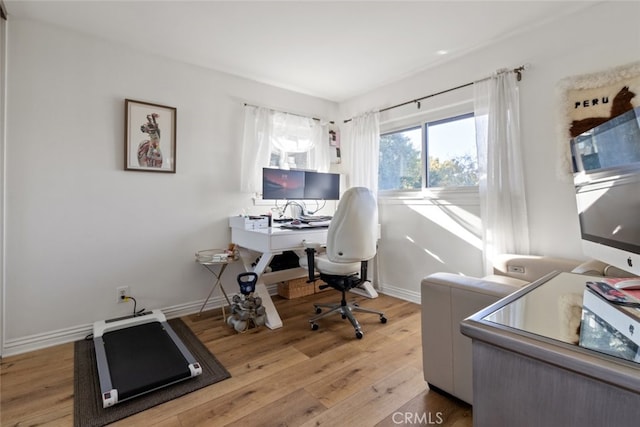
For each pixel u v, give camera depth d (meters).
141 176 2.47
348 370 1.79
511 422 0.63
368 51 2.54
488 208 2.36
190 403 1.50
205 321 2.54
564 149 2.05
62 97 2.15
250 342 2.15
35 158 2.06
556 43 2.10
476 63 2.53
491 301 1.30
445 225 2.79
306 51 2.54
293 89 3.33
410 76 3.01
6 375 1.75
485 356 0.67
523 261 2.08
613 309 0.77
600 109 1.92
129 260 2.43
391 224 3.22
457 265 2.71
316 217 3.16
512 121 2.27
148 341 1.98
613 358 0.52
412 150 3.13
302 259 2.55
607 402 0.50
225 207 2.91
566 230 2.07
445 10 2.02
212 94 2.84
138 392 1.52
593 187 1.02
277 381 1.68
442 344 1.50
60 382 1.68
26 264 2.04
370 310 2.56
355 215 2.29
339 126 3.76
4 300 1.97
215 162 2.85
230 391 1.60
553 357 0.55
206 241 2.81
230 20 2.11
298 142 3.35
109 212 2.34
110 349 1.87
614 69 1.86
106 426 1.36
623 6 1.84
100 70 2.30
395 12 2.04
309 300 3.07
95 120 2.28
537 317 0.72
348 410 1.45
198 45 2.43
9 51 1.97
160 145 2.54
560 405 0.56
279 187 2.91
